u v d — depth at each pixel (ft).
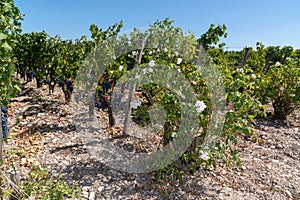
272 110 20.21
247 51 21.74
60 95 22.99
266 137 14.58
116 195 8.77
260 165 11.19
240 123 8.97
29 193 6.83
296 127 16.72
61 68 19.31
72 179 9.58
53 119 16.35
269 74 18.11
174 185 9.45
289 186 9.61
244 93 9.29
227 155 11.91
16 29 7.97
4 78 7.06
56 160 11.01
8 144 12.33
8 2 7.11
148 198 8.68
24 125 15.30
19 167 10.12
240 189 9.32
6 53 7.43
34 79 31.86
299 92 16.69
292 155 12.42
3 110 11.65
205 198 8.74
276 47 37.88
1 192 6.37
